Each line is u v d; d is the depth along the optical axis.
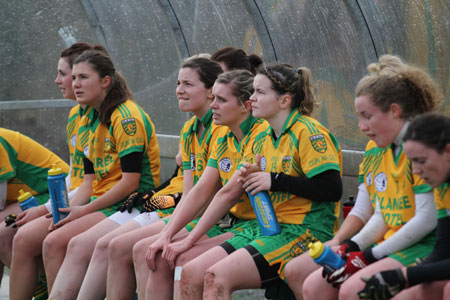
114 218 13.89
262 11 17.28
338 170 11.02
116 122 14.22
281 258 10.84
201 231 11.77
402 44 14.95
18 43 22.34
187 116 19.97
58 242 13.80
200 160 13.19
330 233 11.36
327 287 9.57
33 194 16.67
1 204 16.02
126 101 14.67
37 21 22.06
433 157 8.23
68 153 22.50
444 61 14.24
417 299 8.73
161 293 11.91
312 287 9.63
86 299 12.97
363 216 10.51
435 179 8.34
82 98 14.51
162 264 11.92
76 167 15.82
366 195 10.52
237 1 17.64
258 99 11.31
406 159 9.46
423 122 8.31
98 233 13.61
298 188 10.91
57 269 13.84
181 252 11.69
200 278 10.84
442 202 8.59
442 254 8.52
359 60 15.77
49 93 22.34
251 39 17.95
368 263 9.38
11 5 22.20
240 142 12.23
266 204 11.12
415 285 8.35
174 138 20.14
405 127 9.44
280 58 17.42
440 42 14.24
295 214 11.27
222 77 12.07
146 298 11.98
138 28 20.31
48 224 14.52
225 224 12.84
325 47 16.38
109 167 14.48
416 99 9.48
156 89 20.52
